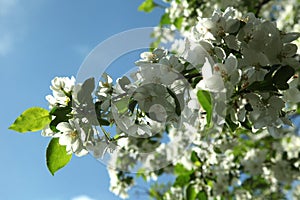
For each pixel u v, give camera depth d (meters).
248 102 0.62
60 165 0.62
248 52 0.62
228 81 0.61
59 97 0.62
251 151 1.38
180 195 1.24
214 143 1.06
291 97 0.65
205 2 1.27
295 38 0.63
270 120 0.62
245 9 1.18
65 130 0.60
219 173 1.22
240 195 1.33
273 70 0.62
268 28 0.63
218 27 0.64
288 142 1.42
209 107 0.61
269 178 1.41
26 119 0.64
